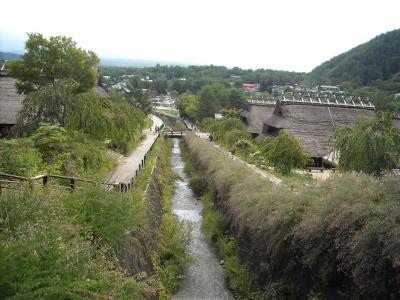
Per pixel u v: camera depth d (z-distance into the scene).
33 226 5.33
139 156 27.84
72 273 4.94
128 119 24.67
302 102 38.03
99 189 8.69
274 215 10.34
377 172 15.90
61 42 27.25
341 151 17.80
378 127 17.12
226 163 21.14
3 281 4.33
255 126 48.62
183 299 11.27
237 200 14.27
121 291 5.85
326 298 7.84
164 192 22.42
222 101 81.44
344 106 37.94
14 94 28.09
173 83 149.75
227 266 12.98
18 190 6.90
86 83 28.31
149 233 12.73
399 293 6.09
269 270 10.38
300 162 21.83
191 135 49.00
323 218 8.16
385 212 6.96
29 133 18.25
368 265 6.62
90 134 19.73
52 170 13.09
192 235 16.67
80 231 7.19
